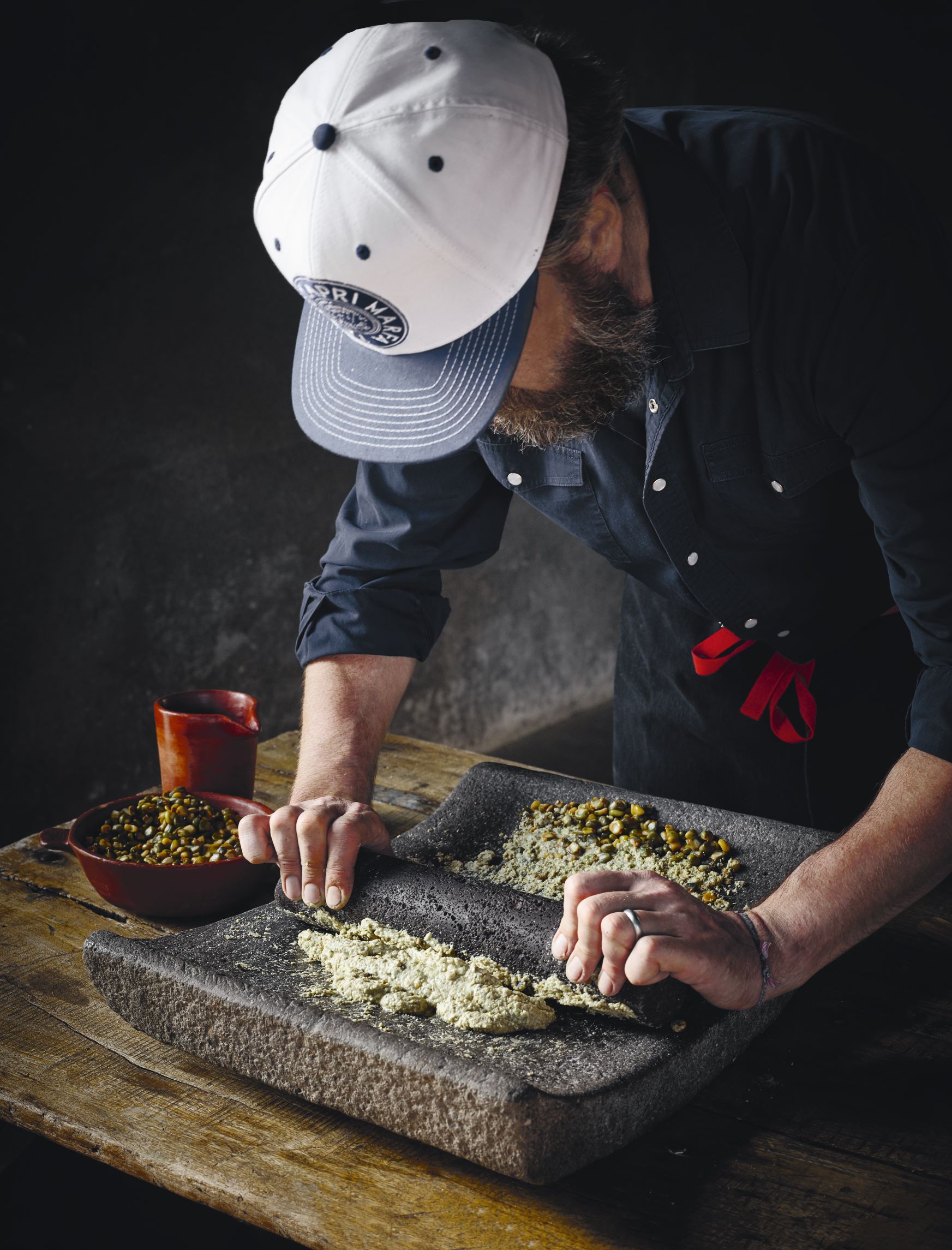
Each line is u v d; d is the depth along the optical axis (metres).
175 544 3.20
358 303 1.06
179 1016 1.12
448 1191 0.99
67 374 2.87
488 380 1.07
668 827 1.41
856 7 4.61
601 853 1.39
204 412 3.20
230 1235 1.68
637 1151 1.04
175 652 3.26
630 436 1.42
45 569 2.92
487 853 1.44
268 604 3.48
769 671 1.63
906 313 1.17
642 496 1.47
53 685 2.99
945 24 4.56
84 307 2.88
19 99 2.66
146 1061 1.16
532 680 4.49
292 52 3.24
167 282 3.04
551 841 1.44
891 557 1.20
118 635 3.11
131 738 3.19
